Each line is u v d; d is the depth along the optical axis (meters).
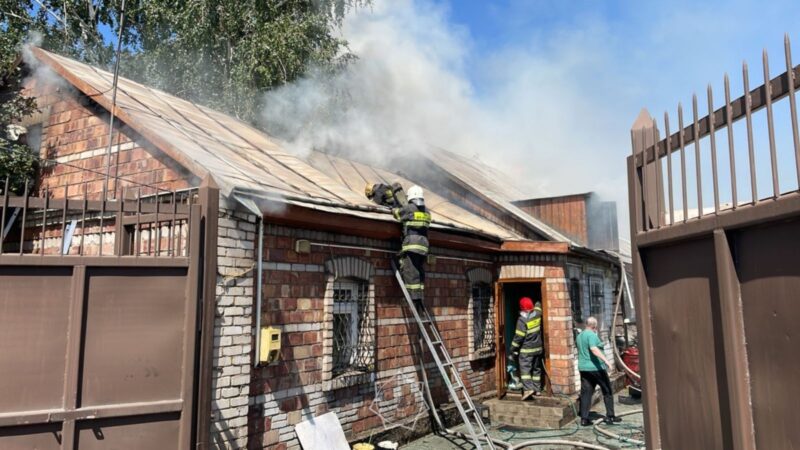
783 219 2.28
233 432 5.29
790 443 2.24
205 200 4.46
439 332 8.95
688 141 2.96
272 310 6.04
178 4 14.42
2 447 3.66
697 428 2.85
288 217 5.95
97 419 3.84
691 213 3.85
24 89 7.89
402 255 7.83
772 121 2.36
